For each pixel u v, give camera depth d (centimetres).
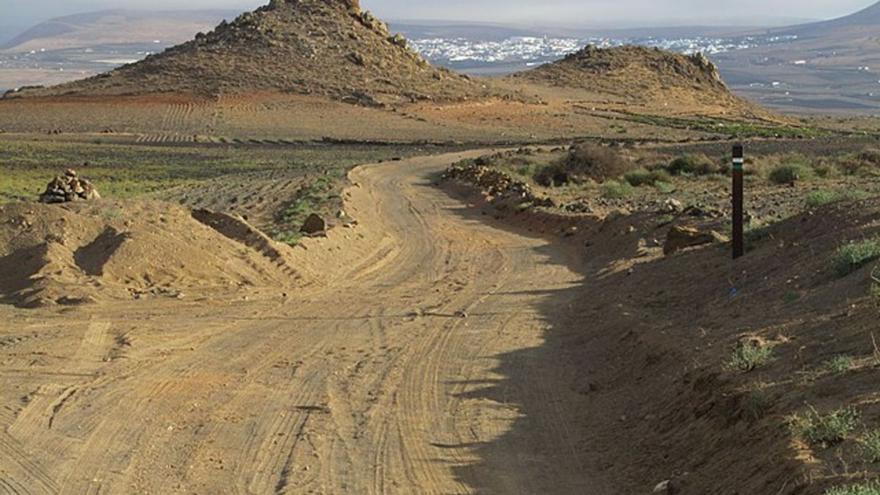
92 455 1103
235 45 15800
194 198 5100
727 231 2423
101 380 1445
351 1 17562
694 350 1262
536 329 1789
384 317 1952
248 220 3962
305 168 7525
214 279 2292
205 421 1234
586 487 974
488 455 1080
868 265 1326
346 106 13200
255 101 13250
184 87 13950
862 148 6981
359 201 4744
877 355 961
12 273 2211
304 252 2697
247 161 8456
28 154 8631
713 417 1006
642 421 1128
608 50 19288
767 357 1084
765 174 4928
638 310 1711
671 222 2794
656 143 9012
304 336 1769
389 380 1430
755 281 1606
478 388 1373
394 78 14962
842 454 780
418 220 4116
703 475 894
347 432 1179
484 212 4384
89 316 1917
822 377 956
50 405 1311
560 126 12406
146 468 1059
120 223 2464
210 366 1537
